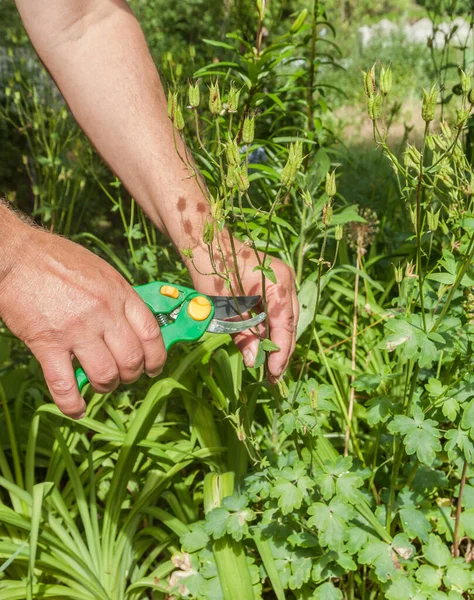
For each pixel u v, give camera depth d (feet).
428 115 3.19
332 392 4.67
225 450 5.62
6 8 14.78
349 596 5.06
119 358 3.51
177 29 16.79
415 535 4.47
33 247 3.34
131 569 5.55
